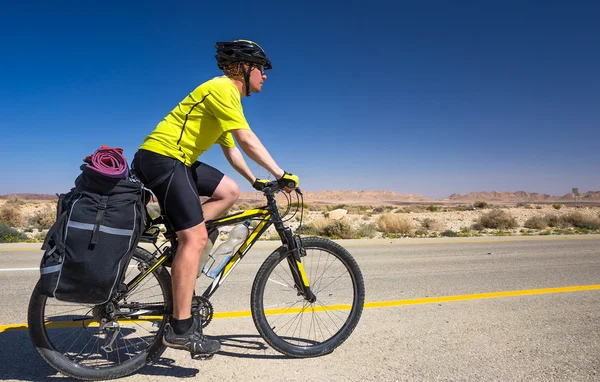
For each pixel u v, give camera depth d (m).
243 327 3.97
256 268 7.39
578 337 3.78
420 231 19.98
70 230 2.45
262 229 3.28
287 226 3.32
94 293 2.50
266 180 3.36
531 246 11.95
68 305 3.42
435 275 6.98
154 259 2.98
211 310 3.09
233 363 3.13
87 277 2.45
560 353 3.39
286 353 3.23
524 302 5.07
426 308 4.75
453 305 4.90
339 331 3.43
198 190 3.07
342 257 3.47
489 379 2.90
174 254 2.98
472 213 39.94
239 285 5.93
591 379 2.91
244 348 3.44
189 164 2.88
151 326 3.72
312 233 16.50
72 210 2.48
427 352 3.39
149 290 3.21
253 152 2.86
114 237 2.52
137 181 2.72
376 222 23.81
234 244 3.19
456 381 2.87
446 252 10.29
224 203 3.12
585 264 8.39
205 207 3.10
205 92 2.78
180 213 2.76
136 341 3.35
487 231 21.17
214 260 3.15
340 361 3.20
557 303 5.03
